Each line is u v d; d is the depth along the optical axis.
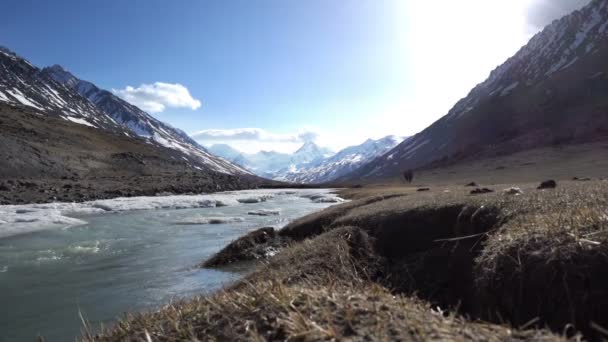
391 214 14.79
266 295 4.78
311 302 4.41
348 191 73.06
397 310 4.09
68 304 12.02
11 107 113.81
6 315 11.17
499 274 6.38
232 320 4.45
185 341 4.20
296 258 11.29
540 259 5.98
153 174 91.31
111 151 102.94
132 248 20.75
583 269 5.44
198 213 38.34
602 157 85.62
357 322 3.88
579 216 6.84
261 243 18.42
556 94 182.75
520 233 7.04
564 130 132.75
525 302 5.81
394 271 11.16
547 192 12.36
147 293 12.84
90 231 26.67
